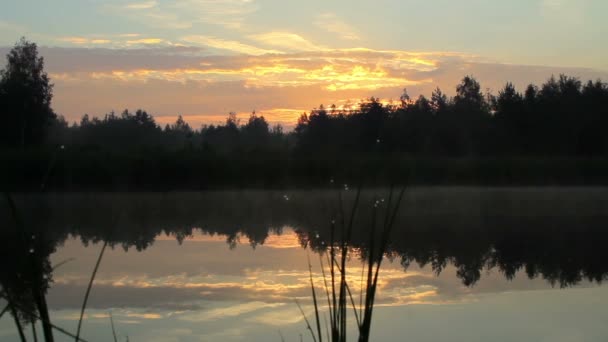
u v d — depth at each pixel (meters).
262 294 10.18
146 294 10.27
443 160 37.12
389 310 8.99
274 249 15.01
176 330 8.08
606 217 21.56
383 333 7.79
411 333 7.79
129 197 30.02
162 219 22.00
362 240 15.85
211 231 18.83
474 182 36.81
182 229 19.36
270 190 31.81
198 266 12.82
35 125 35.22
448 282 10.95
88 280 11.38
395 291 10.27
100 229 19.27
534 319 8.38
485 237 16.55
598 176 38.16
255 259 13.59
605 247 14.85
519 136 43.44
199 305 9.45
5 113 34.41
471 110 45.91
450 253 14.08
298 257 13.73
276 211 23.75
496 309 9.04
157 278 11.58
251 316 8.77
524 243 15.62
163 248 15.42
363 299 9.62
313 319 8.55
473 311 8.91
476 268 12.36
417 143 39.47
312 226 18.69
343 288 2.96
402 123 37.81
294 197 27.91
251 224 20.27
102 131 47.59
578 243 15.56
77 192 29.72
